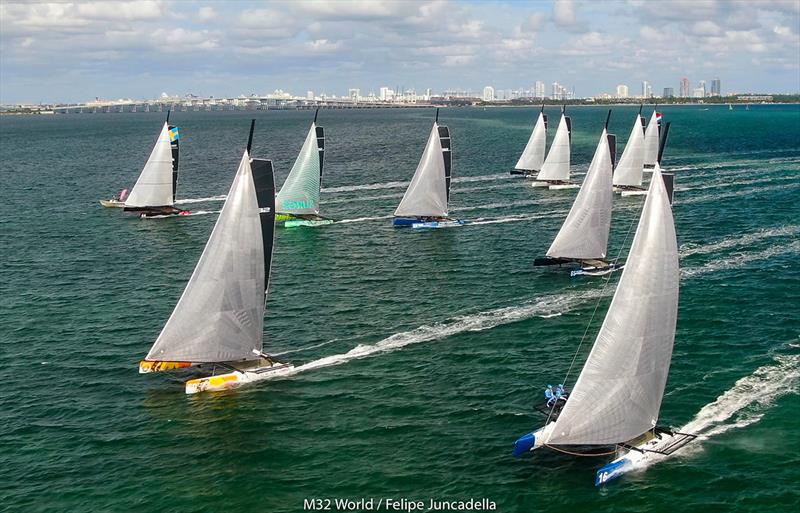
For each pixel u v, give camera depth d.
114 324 63.66
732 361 53.62
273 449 42.78
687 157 179.50
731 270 77.62
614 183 131.62
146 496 38.44
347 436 44.16
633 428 40.75
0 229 102.94
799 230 95.19
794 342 56.91
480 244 91.81
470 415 46.66
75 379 52.50
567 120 134.75
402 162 181.75
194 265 83.31
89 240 95.94
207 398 49.25
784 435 43.22
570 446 42.06
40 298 71.00
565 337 59.78
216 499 38.16
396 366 54.34
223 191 136.38
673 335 41.16
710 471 39.94
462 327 62.19
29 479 40.06
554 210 113.31
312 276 78.25
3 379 52.56
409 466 40.94
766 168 157.00
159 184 112.62
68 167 182.25
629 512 36.81
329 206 119.50
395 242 93.38
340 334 60.75
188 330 51.22
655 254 39.38
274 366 53.22
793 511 36.66
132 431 44.97
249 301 52.50
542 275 77.44
